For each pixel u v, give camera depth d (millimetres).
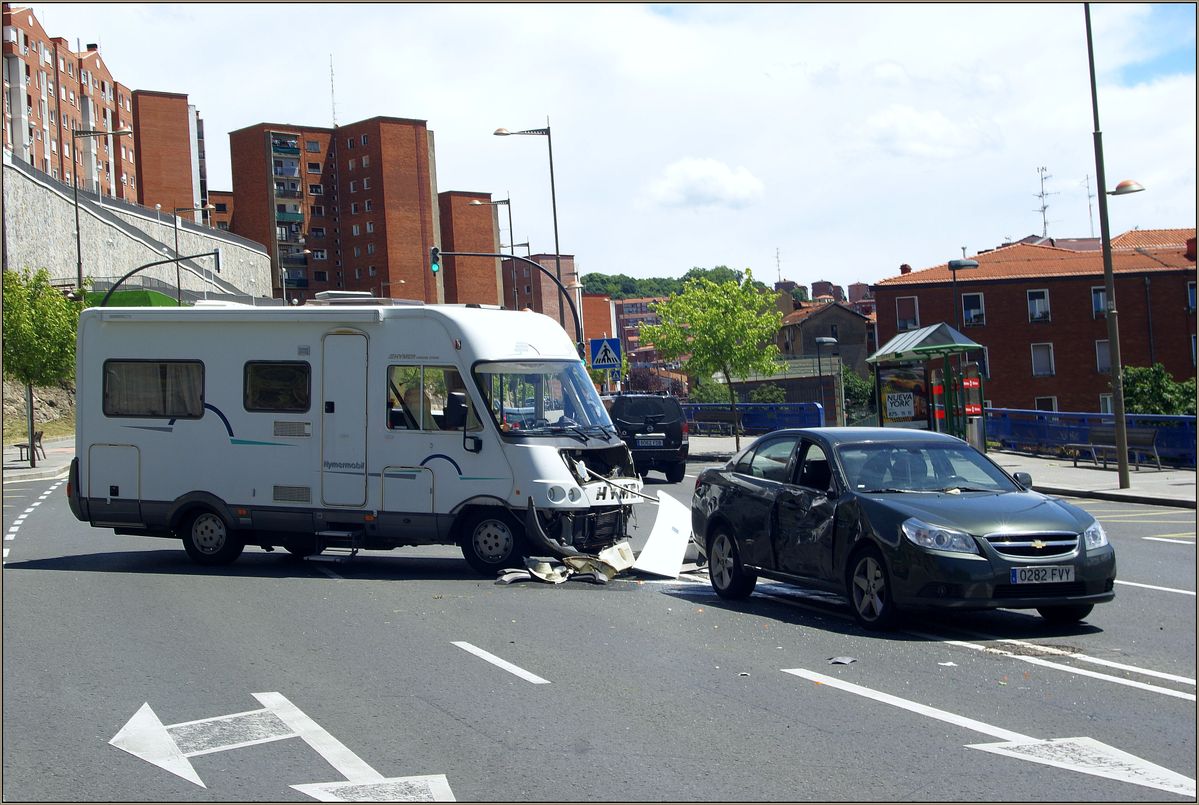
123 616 10695
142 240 78938
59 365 42031
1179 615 10117
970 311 60594
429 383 13812
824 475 10531
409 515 13773
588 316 146875
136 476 14844
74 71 98062
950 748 6164
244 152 128875
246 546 17391
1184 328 59625
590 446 13719
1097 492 21562
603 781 5672
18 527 20562
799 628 9852
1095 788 5477
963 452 10664
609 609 11008
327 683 7914
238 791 5617
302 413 14242
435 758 6117
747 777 5703
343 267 131125
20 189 60125
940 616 10398
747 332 38844
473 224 141125
